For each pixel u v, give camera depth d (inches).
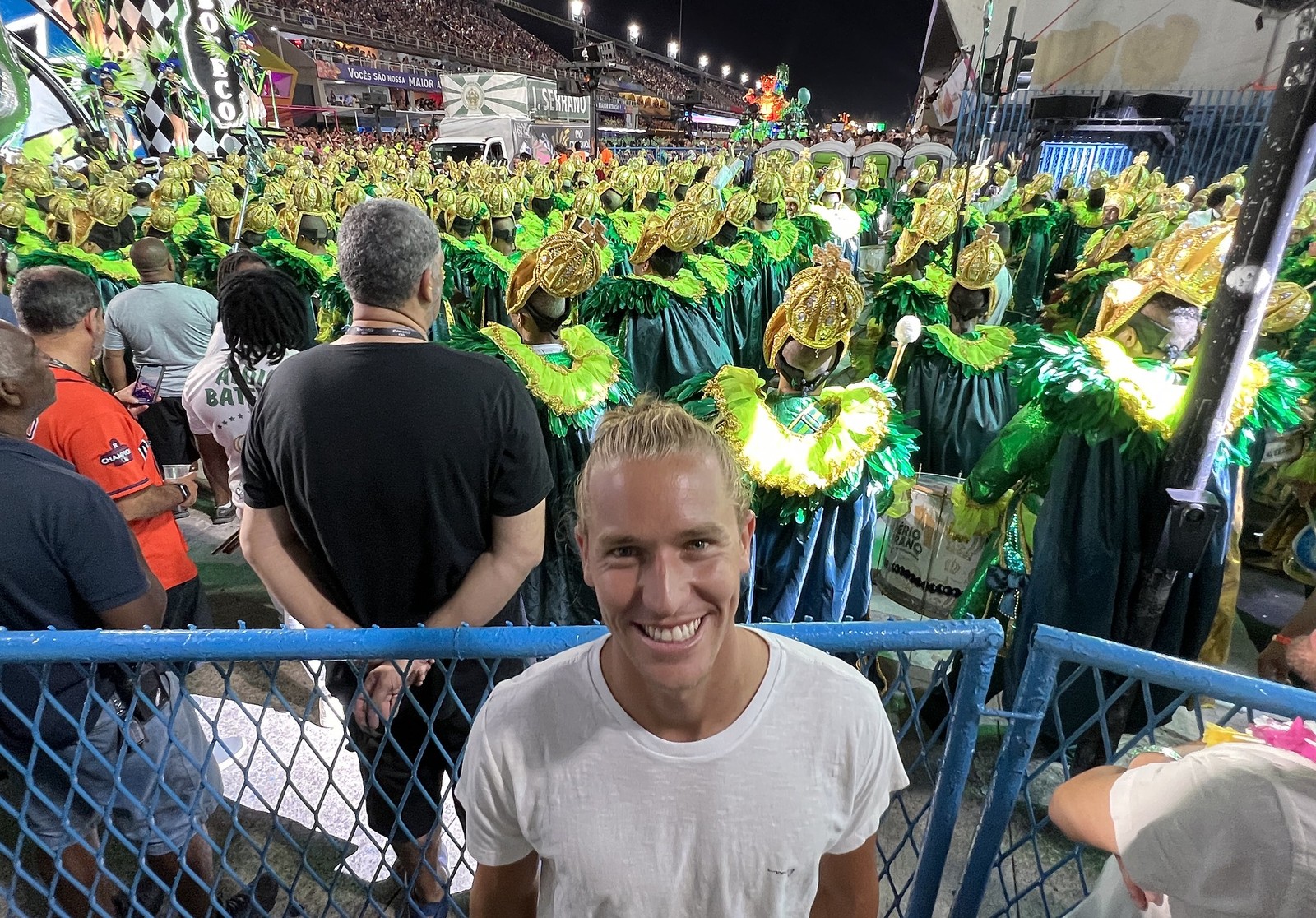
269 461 48.9
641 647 25.6
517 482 51.1
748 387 75.8
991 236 126.3
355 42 1306.6
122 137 409.1
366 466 46.5
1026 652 81.5
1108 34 435.2
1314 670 53.6
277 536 52.4
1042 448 77.9
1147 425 67.4
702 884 29.5
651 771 28.3
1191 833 31.8
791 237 257.0
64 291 68.2
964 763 41.8
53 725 50.6
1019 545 85.0
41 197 231.6
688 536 24.3
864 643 37.7
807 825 28.9
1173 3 408.2
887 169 487.8
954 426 125.5
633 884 29.0
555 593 88.6
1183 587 75.9
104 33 401.7
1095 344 73.7
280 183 300.7
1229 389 62.1
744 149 681.0
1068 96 418.9
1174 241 73.7
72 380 67.8
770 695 28.7
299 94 937.5
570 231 82.9
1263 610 123.2
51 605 47.8
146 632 37.3
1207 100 413.1
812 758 28.6
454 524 50.0
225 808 43.4
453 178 396.5
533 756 29.0
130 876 64.2
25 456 46.2
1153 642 78.6
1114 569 74.1
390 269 46.4
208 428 88.7
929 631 37.4
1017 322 254.7
